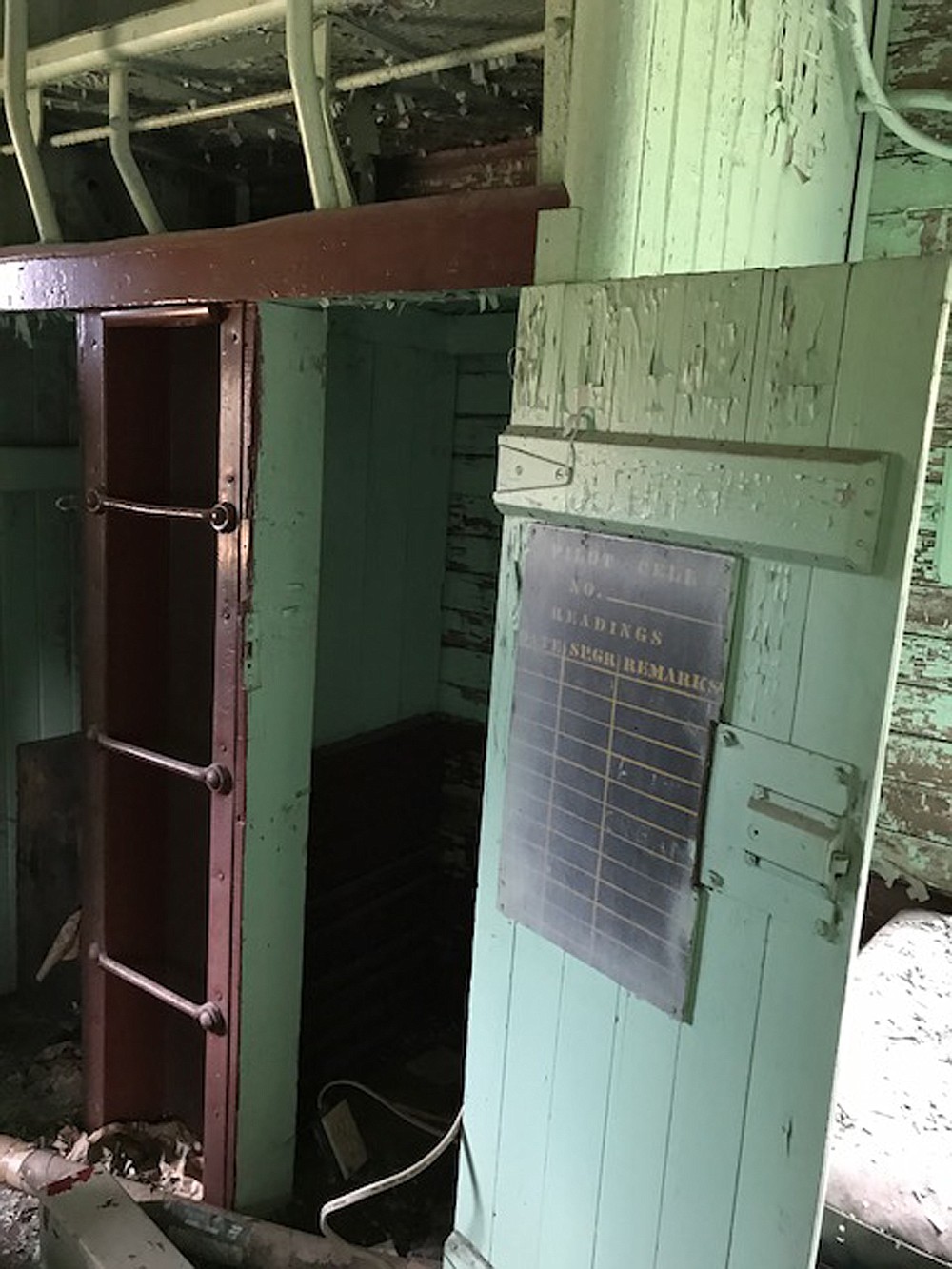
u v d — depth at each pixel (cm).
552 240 127
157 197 231
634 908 122
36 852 266
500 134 198
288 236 158
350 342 233
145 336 198
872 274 94
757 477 103
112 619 202
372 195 213
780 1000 106
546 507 130
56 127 215
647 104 124
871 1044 160
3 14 196
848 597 98
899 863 207
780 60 154
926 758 201
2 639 260
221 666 184
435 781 279
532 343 131
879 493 94
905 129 178
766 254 161
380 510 251
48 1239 189
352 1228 207
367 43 157
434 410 261
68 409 265
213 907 192
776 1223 108
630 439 118
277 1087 204
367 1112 241
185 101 193
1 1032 264
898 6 185
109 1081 218
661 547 116
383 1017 268
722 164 144
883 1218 129
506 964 144
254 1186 203
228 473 178
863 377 95
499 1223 149
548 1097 138
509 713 140
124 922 214
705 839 113
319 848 243
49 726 275
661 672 117
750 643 107
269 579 182
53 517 266
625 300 118
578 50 122
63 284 197
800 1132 105
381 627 259
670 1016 119
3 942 274
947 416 188
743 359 106
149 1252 177
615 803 124
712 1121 115
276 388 175
